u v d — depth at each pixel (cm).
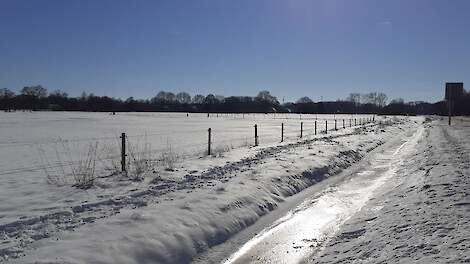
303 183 1475
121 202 992
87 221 841
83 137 3300
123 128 4728
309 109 19700
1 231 771
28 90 17938
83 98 17862
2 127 4738
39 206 970
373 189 1393
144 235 774
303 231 923
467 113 13050
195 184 1220
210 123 6619
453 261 596
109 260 674
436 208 914
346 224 945
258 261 752
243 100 19338
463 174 1362
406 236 752
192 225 866
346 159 2134
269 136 3653
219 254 795
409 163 1980
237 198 1081
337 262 700
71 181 1280
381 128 5091
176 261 744
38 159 1917
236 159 1798
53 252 673
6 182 1284
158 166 1548
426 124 6969
